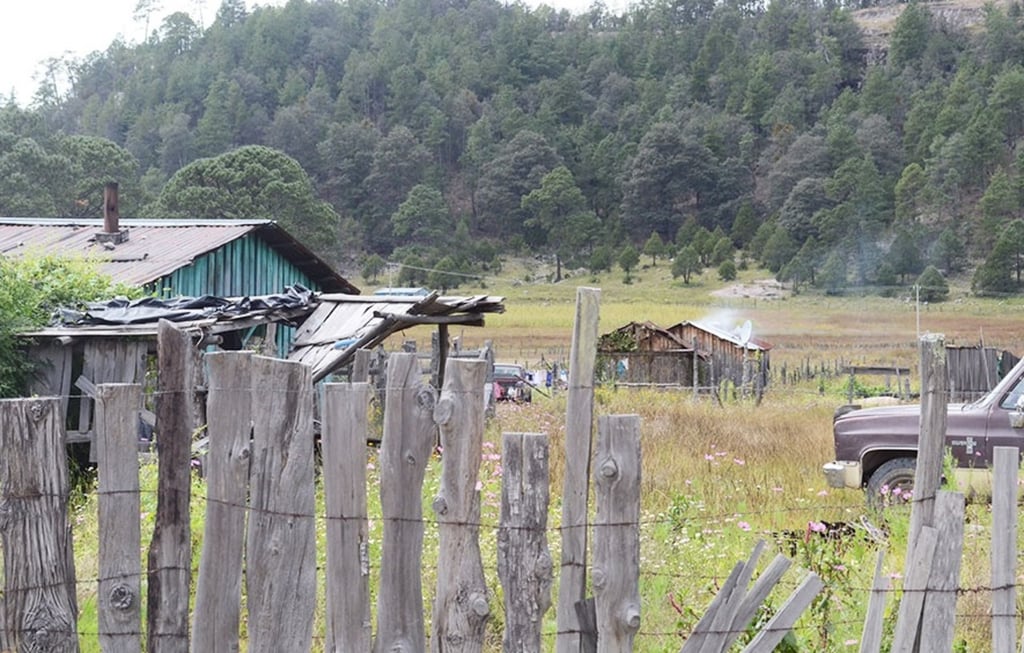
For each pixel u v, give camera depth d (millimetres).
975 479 10875
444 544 4906
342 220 161750
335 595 4926
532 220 163750
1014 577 5195
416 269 137250
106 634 4859
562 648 4891
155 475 10023
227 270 27188
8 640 4734
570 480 4871
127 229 28562
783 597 6691
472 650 4902
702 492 11500
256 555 4891
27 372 15180
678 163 168250
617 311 99125
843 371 48031
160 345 4910
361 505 4941
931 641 5078
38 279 17594
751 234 157875
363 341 16609
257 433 4898
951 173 148000
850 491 12242
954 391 25516
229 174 97438
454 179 184000
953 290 118438
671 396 34000
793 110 189000
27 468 4746
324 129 181250
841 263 128125
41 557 4770
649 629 6637
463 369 4863
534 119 192000
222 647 4949
